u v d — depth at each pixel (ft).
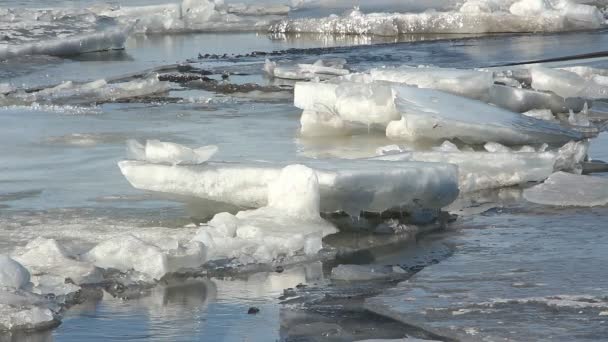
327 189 32.86
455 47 86.07
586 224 33.65
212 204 35.12
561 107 52.49
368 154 43.42
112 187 38.50
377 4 110.01
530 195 37.27
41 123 52.19
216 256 30.22
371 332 24.52
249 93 63.62
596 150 45.27
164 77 71.05
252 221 32.01
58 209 35.47
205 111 56.08
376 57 80.02
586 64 70.85
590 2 108.37
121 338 24.45
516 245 31.45
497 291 26.89
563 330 23.90
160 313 26.17
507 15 97.30
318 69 69.62
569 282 27.45
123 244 29.43
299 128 50.26
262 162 35.65
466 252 30.89
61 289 27.37
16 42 84.02
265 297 27.37
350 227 33.50
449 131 44.39
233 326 25.20
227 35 102.58
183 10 109.70
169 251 29.25
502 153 39.96
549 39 89.81
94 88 62.64
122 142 47.01
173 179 34.40
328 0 114.32
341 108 48.03
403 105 45.78
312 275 29.22
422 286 27.55
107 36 88.58
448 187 34.96
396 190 33.68
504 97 51.55
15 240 31.91
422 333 24.29
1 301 25.64
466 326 24.38
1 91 62.95
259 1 129.18
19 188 38.42
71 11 98.94
